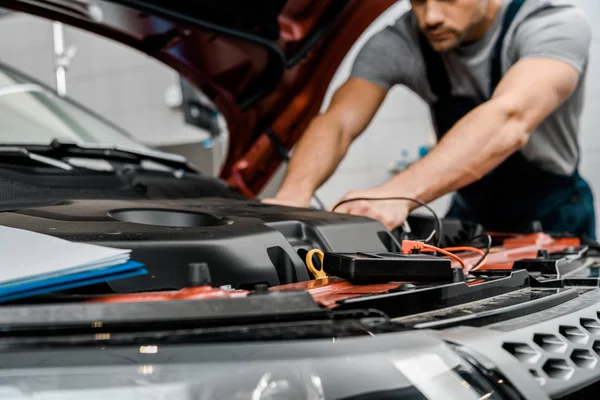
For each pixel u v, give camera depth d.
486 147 1.04
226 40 1.12
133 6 0.95
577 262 0.77
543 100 1.09
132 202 0.68
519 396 0.37
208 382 0.34
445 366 0.37
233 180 1.47
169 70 3.97
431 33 1.22
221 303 0.36
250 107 1.35
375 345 0.36
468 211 1.61
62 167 0.88
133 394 0.33
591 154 2.93
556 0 1.24
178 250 0.49
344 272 0.50
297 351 0.35
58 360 0.34
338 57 1.31
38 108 1.08
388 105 3.41
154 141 4.02
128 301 0.36
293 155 1.32
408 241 0.59
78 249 0.42
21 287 0.37
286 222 0.65
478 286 0.50
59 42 1.85
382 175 3.41
